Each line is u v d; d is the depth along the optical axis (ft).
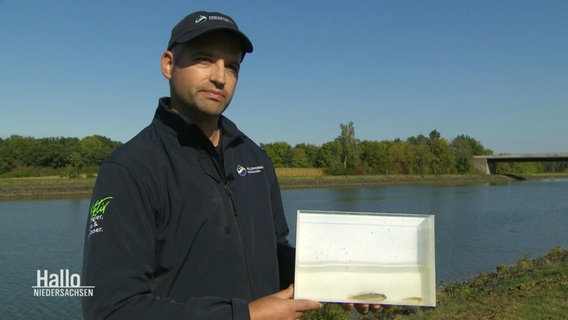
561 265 40.16
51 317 40.24
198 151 6.77
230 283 6.40
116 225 5.66
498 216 109.60
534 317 25.31
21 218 100.58
